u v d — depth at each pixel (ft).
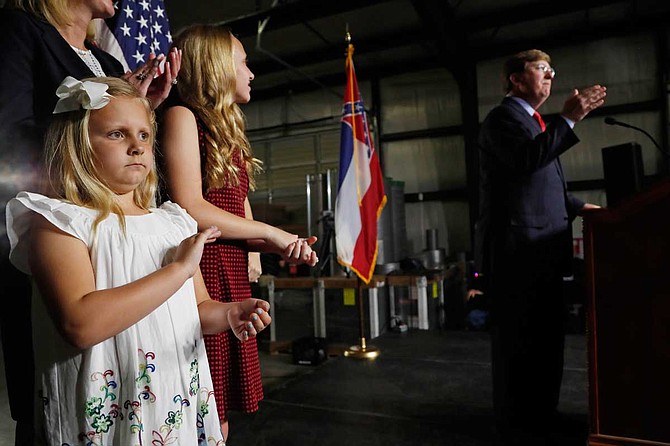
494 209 6.28
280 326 14.89
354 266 10.34
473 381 8.33
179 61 3.03
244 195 3.81
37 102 2.87
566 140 5.48
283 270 16.71
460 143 20.89
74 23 3.34
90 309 2.08
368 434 6.25
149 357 2.33
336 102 23.47
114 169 2.40
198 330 2.63
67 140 2.38
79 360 2.24
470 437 6.04
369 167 10.63
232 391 3.50
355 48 19.90
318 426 6.56
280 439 6.16
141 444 2.25
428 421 6.60
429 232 19.24
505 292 6.06
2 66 2.75
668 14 17.13
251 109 25.29
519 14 17.13
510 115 6.13
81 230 2.25
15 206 2.26
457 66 19.39
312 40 19.97
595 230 4.30
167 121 3.24
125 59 5.16
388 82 22.12
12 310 2.65
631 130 17.98
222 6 17.07
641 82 17.94
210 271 3.31
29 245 2.27
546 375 6.02
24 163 2.67
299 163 24.21
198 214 3.12
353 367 9.50
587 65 18.66
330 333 14.08
